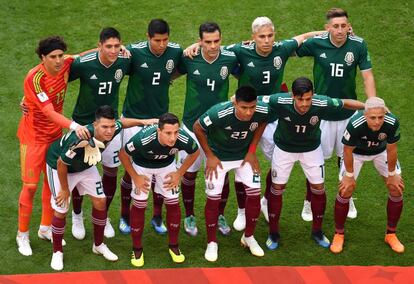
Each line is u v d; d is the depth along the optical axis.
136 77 28.77
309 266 27.34
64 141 26.11
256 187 27.89
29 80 26.75
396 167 28.20
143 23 40.38
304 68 38.53
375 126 26.14
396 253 28.94
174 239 28.30
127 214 30.12
